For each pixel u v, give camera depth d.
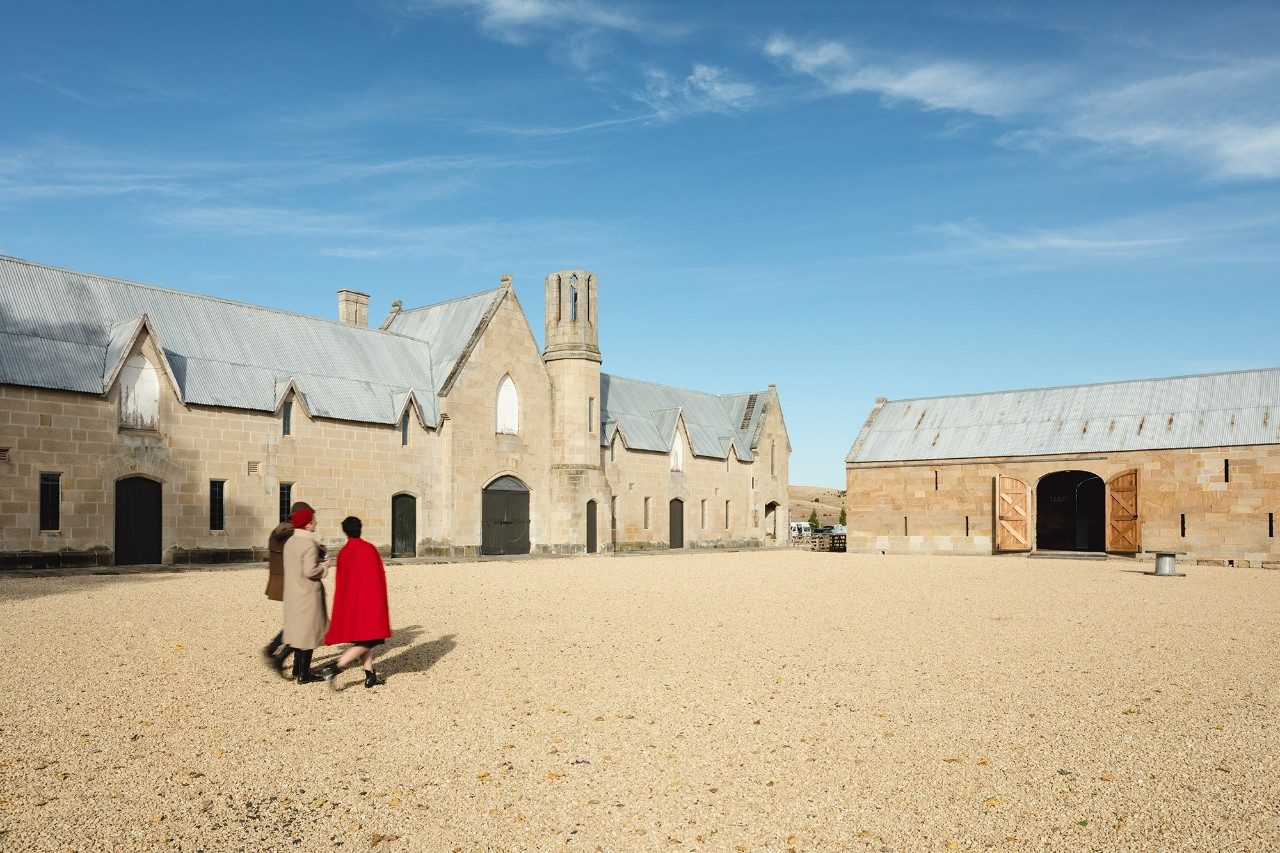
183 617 21.77
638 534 67.19
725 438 79.19
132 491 37.84
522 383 55.62
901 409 72.50
